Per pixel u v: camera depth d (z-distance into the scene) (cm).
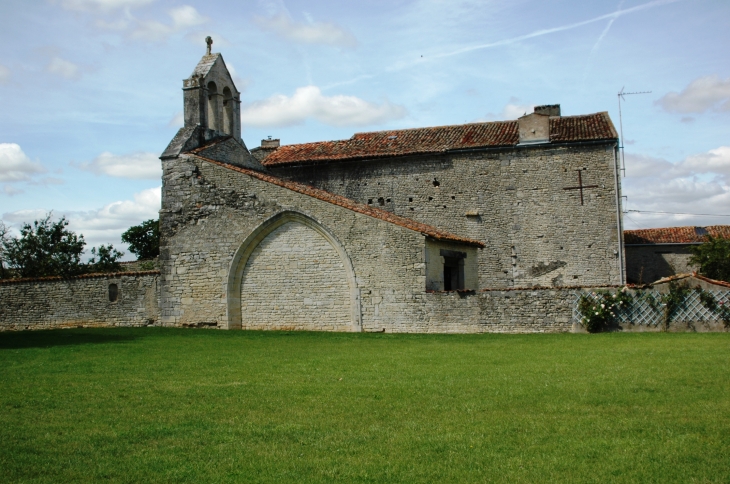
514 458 763
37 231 4297
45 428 914
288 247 2600
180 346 1942
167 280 2719
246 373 1364
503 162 3275
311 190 2712
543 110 3725
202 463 764
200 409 1016
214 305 2653
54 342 2073
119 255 4534
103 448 823
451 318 2325
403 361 1527
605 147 3169
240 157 3052
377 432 876
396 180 3384
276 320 2594
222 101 3038
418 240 2412
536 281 3194
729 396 1029
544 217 3209
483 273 3247
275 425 919
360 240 2489
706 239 3716
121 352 1773
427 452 790
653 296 2078
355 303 2478
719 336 1883
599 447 795
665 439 821
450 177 3325
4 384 1230
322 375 1324
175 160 2753
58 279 2786
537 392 1090
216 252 2669
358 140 3650
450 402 1034
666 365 1337
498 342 1922
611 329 2106
